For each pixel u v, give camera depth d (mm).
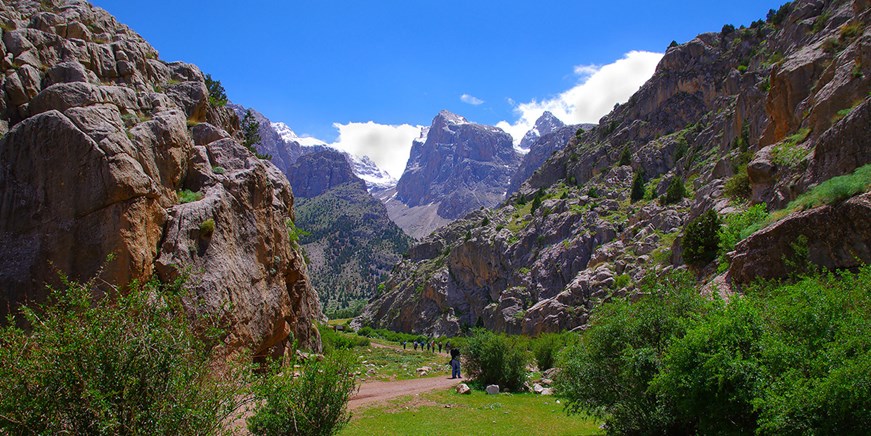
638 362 12008
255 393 10508
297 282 30562
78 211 18141
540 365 35781
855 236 16812
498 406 21688
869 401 7285
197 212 21359
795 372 8438
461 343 31875
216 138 26781
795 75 36031
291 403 10680
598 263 71625
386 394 24266
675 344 10453
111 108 20594
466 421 18750
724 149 77688
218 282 20578
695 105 122625
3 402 6086
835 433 7512
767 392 8430
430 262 152500
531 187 161625
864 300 9352
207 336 7777
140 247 18609
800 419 7961
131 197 18766
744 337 9609
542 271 89312
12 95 20875
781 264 18719
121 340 6668
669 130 123062
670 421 12008
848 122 21719
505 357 28094
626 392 12945
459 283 122375
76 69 22672
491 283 111062
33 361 6320
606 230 83500
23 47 22422
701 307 12477
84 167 18422
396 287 150250
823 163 22859
